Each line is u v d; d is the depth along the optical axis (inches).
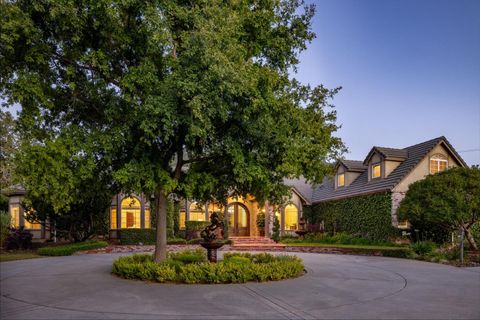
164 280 405.4
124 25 395.5
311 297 336.5
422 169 934.4
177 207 1113.4
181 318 266.8
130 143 411.5
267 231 1166.3
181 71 354.6
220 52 347.9
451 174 722.8
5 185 850.1
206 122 357.1
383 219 925.8
